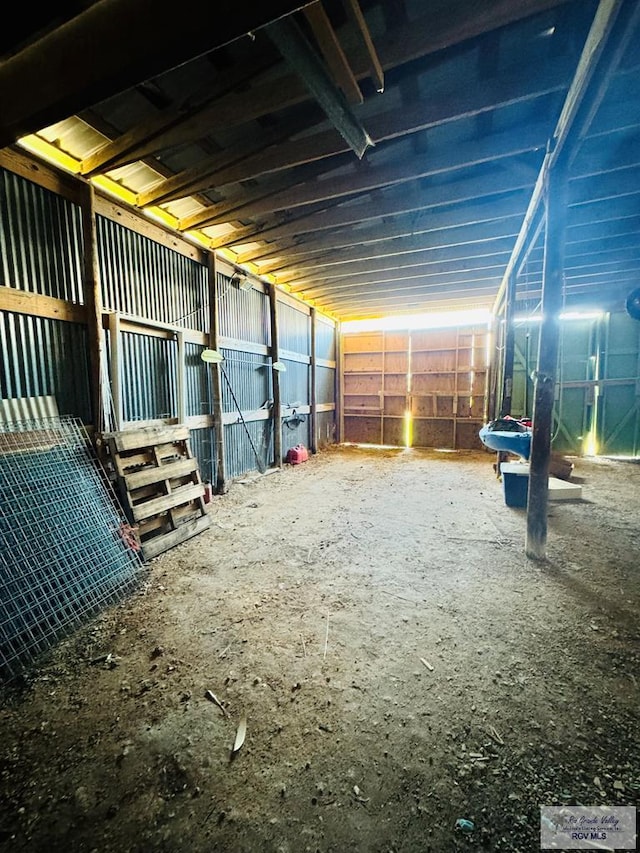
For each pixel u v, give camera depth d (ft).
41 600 5.74
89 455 8.51
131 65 2.52
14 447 7.05
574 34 5.54
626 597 6.50
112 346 9.33
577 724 3.98
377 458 21.09
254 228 12.13
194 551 8.66
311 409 22.56
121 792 3.36
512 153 7.67
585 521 10.28
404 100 6.84
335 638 5.48
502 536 9.41
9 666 4.91
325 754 3.70
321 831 3.05
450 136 7.91
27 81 2.84
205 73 6.17
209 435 13.58
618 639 5.39
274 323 17.42
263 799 3.29
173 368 11.65
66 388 8.49
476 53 5.91
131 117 7.18
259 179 9.55
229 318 14.65
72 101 2.82
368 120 7.11
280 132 7.51
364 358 26.25
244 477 15.71
